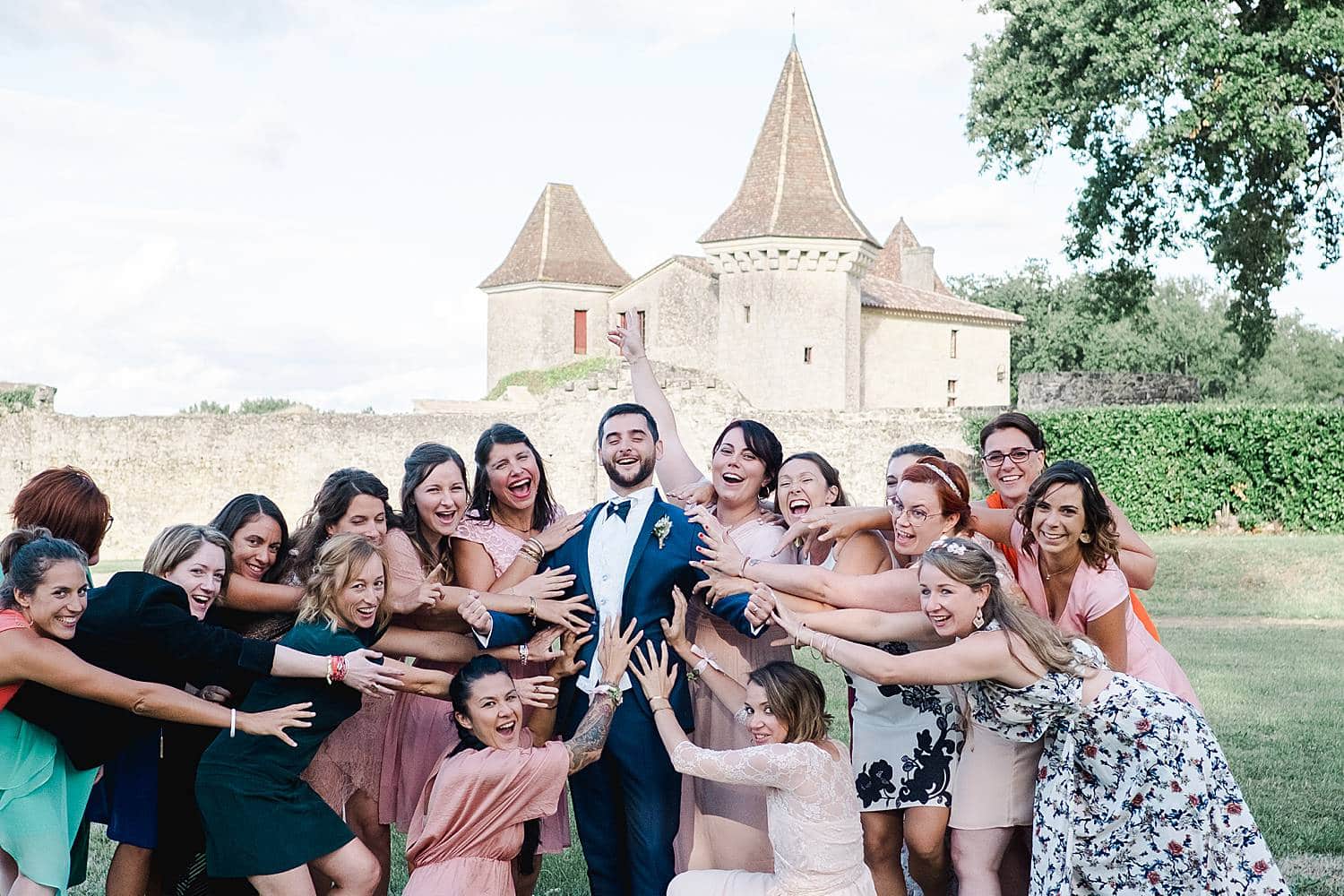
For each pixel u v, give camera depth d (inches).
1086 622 192.1
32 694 179.5
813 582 196.5
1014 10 1085.8
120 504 1625.2
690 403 1462.8
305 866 179.5
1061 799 178.2
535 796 182.5
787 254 1852.9
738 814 206.1
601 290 2522.1
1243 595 685.9
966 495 198.7
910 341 2038.6
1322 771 308.2
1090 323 2655.0
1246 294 1135.6
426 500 209.9
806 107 1959.9
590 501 1502.2
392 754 208.7
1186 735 176.4
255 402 2122.3
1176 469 992.2
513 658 200.2
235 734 180.7
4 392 1702.8
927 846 193.5
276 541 213.2
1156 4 992.9
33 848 178.5
